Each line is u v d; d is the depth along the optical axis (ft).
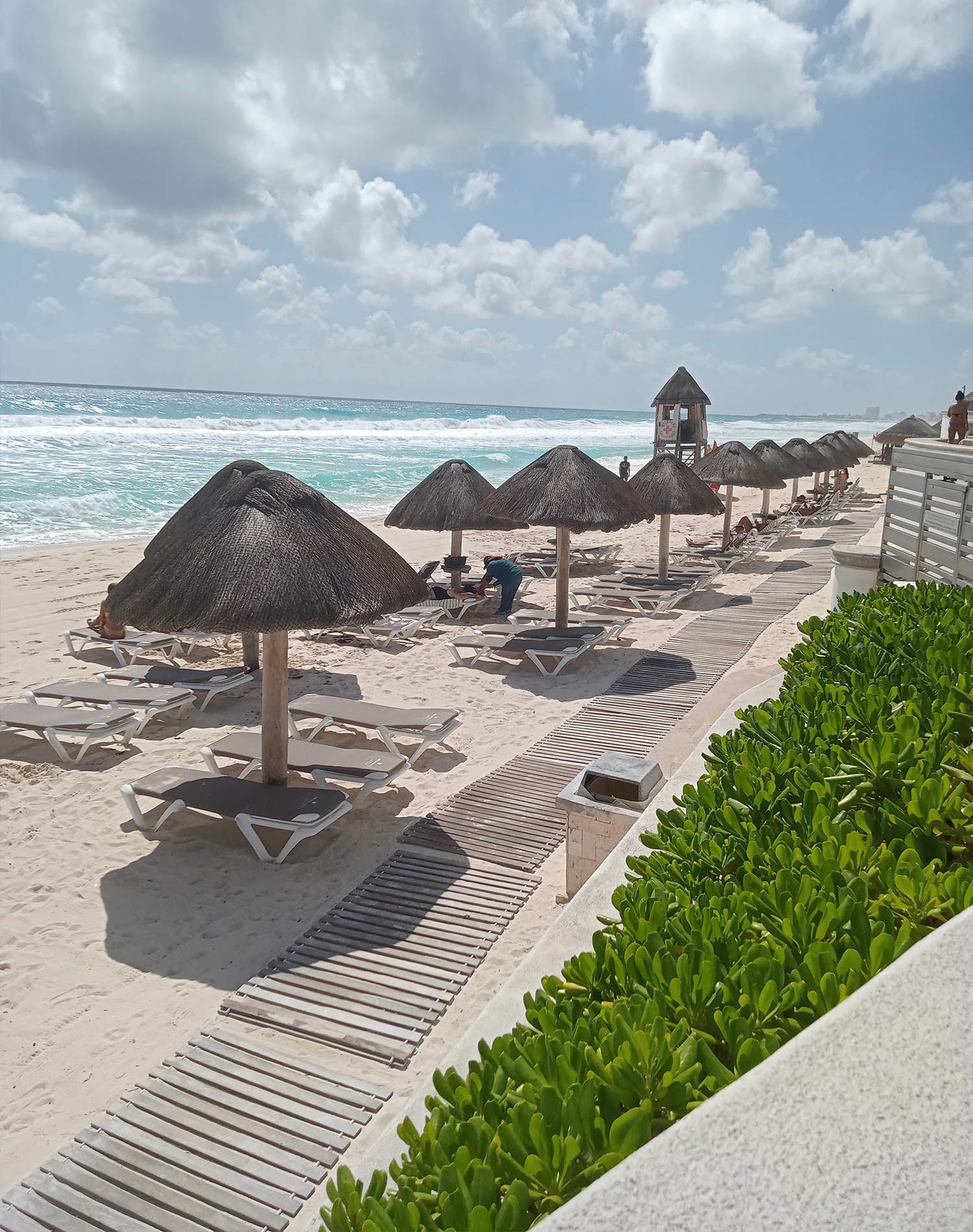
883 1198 3.54
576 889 14.82
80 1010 13.05
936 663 11.35
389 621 35.70
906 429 117.60
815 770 8.96
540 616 38.86
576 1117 4.69
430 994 13.09
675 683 28.45
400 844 17.89
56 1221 9.30
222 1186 9.71
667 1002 5.77
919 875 6.70
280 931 15.03
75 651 32.78
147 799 20.25
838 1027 4.45
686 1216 3.53
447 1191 4.48
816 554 56.49
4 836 18.49
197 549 17.42
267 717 18.52
